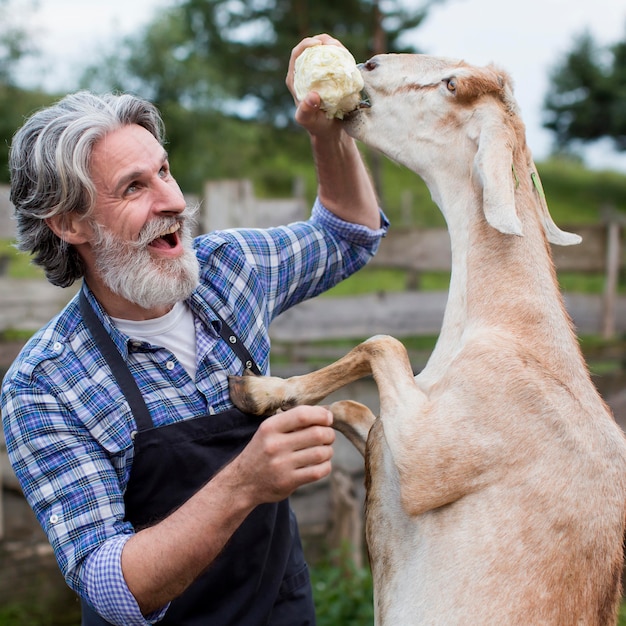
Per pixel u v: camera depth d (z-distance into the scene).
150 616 1.98
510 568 1.99
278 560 2.29
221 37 23.25
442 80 2.47
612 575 2.08
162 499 2.11
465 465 2.03
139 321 2.23
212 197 5.21
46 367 2.09
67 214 2.18
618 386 6.30
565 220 22.94
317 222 2.71
